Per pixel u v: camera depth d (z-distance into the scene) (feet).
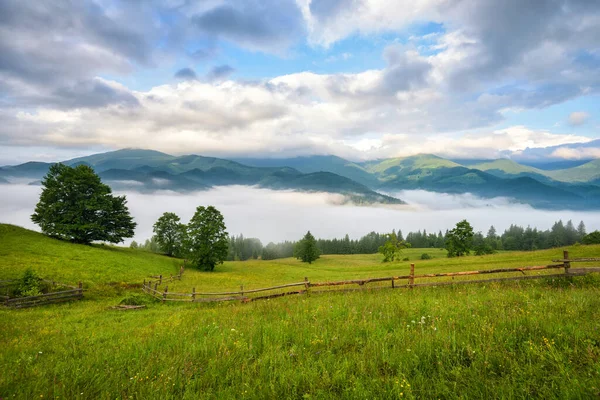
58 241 178.70
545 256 126.41
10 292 83.10
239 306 48.26
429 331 20.98
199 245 229.45
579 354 15.64
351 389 14.73
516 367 14.71
